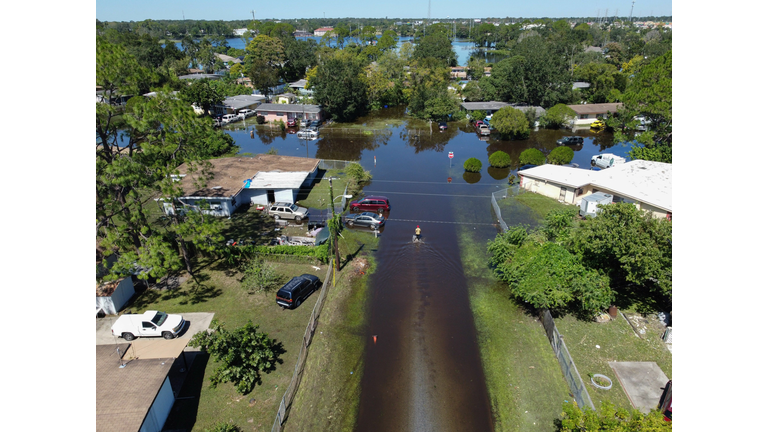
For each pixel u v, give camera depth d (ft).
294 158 152.56
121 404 49.55
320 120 246.68
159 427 53.62
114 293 77.15
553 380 61.57
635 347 66.95
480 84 278.26
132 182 77.20
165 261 76.33
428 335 71.26
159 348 59.77
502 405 57.77
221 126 231.30
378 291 83.71
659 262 67.05
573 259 74.38
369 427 54.95
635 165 126.11
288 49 376.48
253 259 94.02
